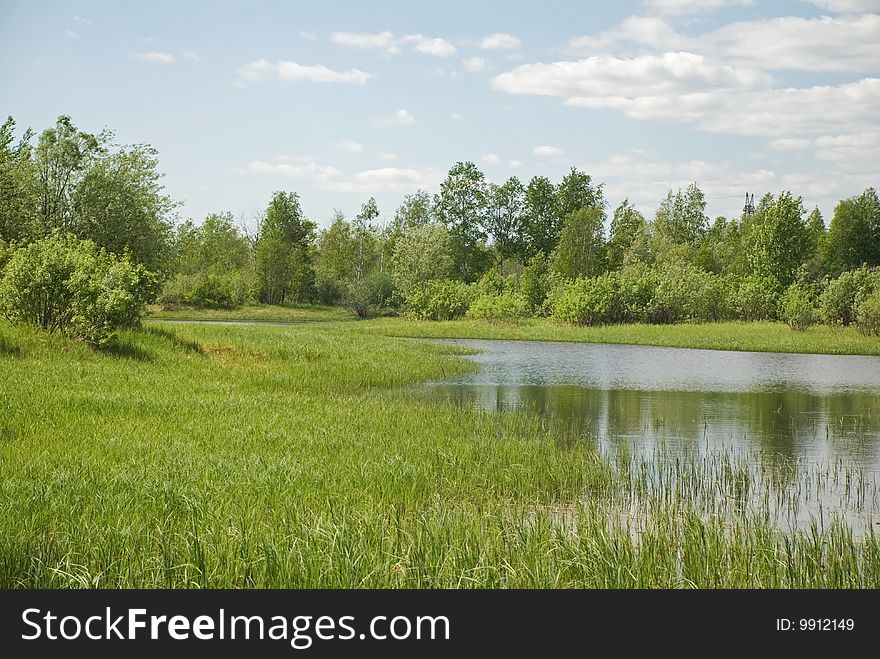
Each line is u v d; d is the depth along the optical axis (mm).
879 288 51094
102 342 22031
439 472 12156
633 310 62531
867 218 89250
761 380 28859
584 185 109625
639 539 9375
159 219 42875
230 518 8711
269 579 7277
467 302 68625
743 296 64562
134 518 8664
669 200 119188
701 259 90938
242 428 14344
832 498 11906
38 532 8125
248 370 23812
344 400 19750
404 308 80062
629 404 22422
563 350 42469
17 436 12375
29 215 38625
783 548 9039
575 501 11312
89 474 10336
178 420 14578
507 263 117312
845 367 34031
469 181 104875
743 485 12531
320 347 32125
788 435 17641
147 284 26906
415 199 123688
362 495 10406
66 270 22250
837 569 8047
